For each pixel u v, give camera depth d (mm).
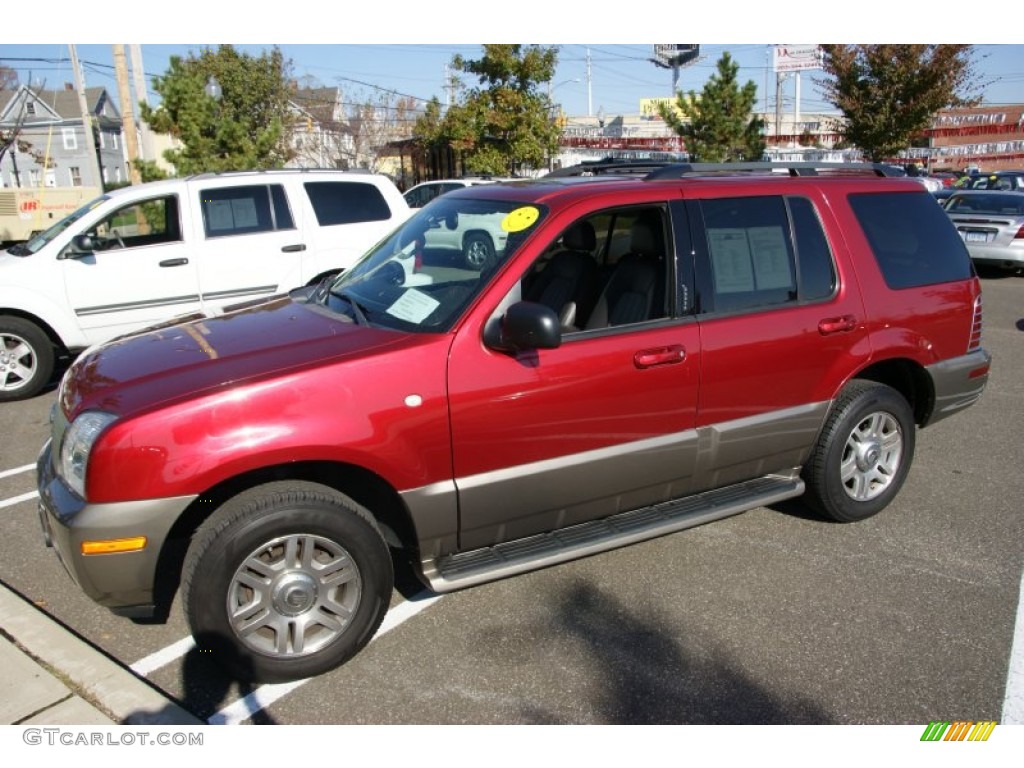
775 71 44844
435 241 3850
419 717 2986
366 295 3756
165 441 2836
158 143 25422
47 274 7102
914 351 4445
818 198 4234
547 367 3363
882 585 3893
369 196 8719
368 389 3064
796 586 3883
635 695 3102
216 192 7914
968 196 15734
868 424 4441
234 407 2908
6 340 7070
